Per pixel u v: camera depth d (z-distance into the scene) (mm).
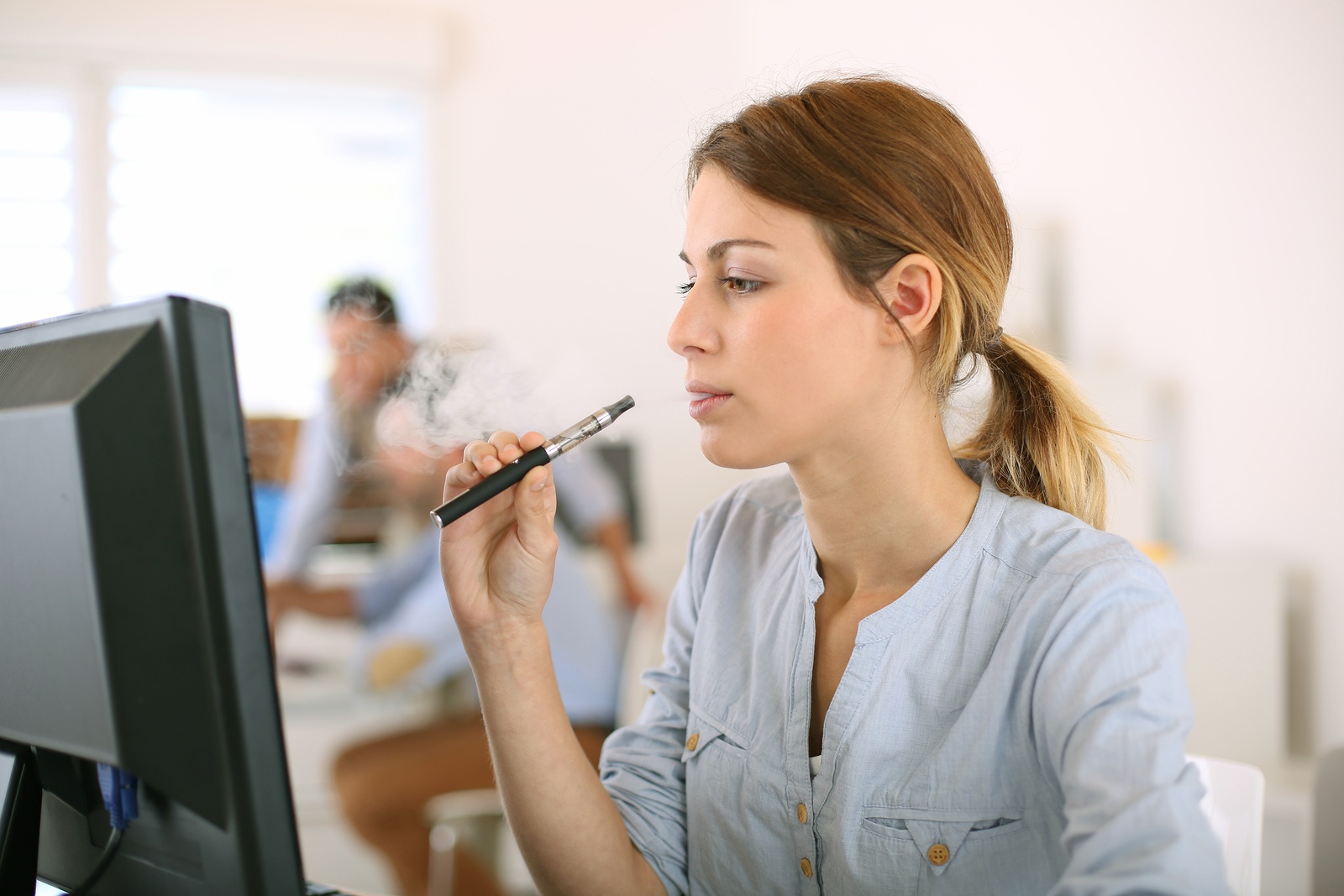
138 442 501
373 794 2113
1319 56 1837
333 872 2447
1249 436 2053
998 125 2529
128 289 3145
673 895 890
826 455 785
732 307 767
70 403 507
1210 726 1940
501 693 815
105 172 3133
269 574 2588
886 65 2740
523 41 3363
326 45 3172
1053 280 2559
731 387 764
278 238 3238
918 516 803
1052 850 728
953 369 813
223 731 504
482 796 2119
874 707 780
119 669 505
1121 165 2314
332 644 2564
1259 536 2049
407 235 3336
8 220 3082
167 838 556
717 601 956
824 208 735
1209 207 2102
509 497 800
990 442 895
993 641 763
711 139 806
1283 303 1947
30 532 536
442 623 2439
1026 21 2484
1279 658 1957
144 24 3072
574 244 3387
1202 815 610
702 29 3451
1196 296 2154
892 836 758
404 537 2646
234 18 3127
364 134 3316
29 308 3100
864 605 834
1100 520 888
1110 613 702
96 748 515
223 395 507
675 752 945
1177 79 2148
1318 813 1103
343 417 2650
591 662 2270
